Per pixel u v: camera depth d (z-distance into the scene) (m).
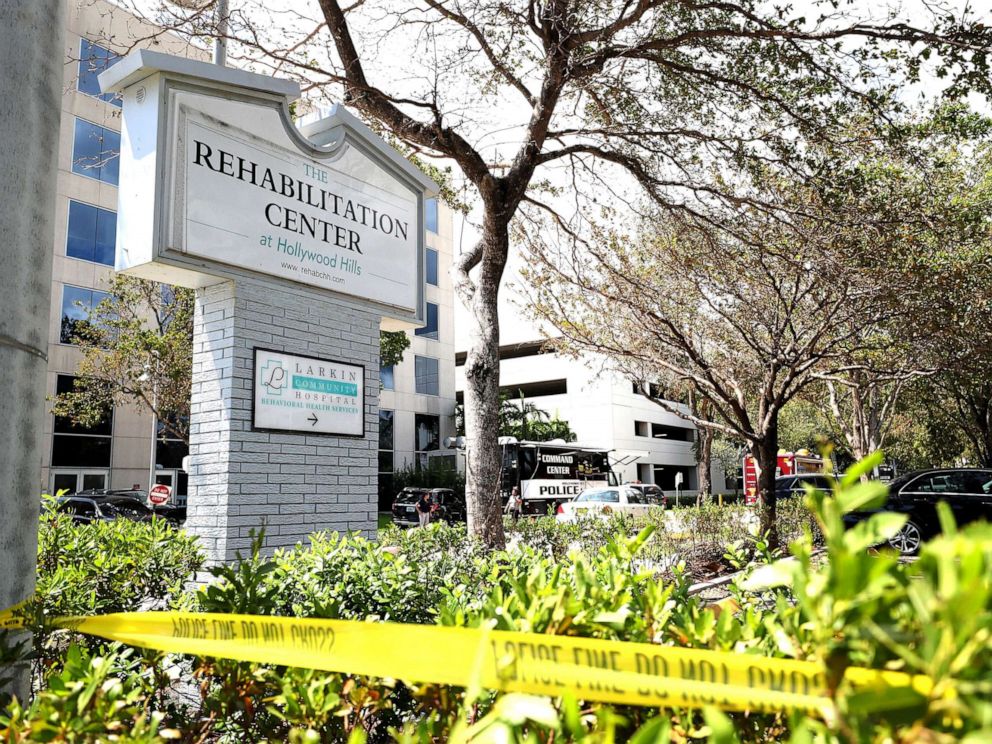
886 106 9.40
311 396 7.21
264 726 2.37
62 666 2.90
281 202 7.10
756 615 1.97
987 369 12.37
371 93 8.87
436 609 3.62
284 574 3.54
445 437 42.16
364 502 7.61
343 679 2.04
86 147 29.09
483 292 9.27
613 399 45.97
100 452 30.05
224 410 6.55
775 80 9.60
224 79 6.58
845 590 0.97
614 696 1.48
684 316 12.62
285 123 7.18
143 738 1.55
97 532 5.61
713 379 12.28
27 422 2.77
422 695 1.84
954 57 8.45
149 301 23.84
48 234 2.96
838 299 10.88
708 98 9.95
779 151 9.68
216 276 6.59
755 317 11.83
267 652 1.94
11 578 2.64
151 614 2.37
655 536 10.09
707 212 10.71
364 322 7.93
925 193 10.01
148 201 6.14
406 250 8.50
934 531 13.51
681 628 1.81
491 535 8.56
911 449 35.34
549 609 1.77
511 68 9.77
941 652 0.86
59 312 28.14
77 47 20.03
